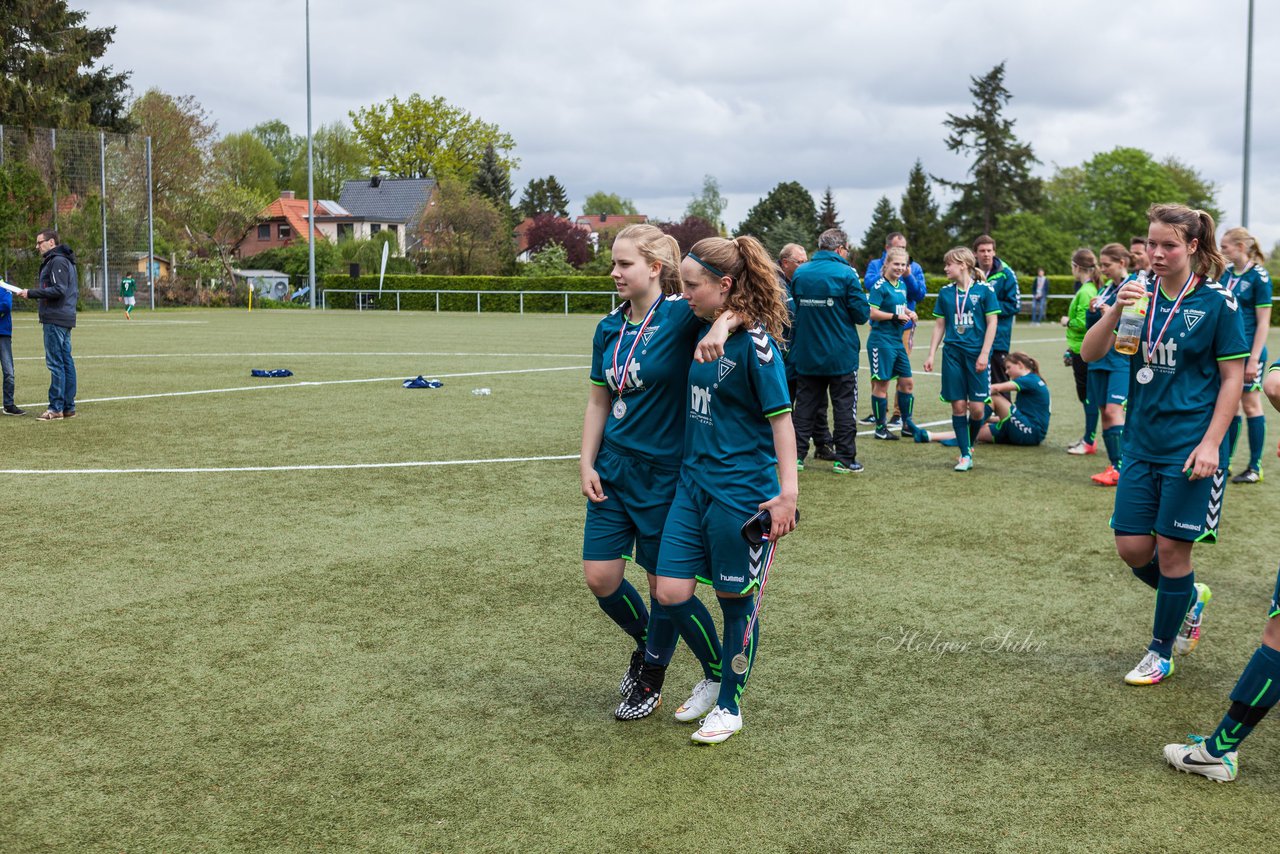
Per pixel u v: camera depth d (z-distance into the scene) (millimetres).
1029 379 9914
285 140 100875
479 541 6184
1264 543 6426
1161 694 4070
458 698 3963
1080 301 9375
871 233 87062
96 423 10406
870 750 3551
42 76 44312
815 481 8195
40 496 7172
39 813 3076
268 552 5887
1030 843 2955
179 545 6004
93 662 4262
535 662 4336
